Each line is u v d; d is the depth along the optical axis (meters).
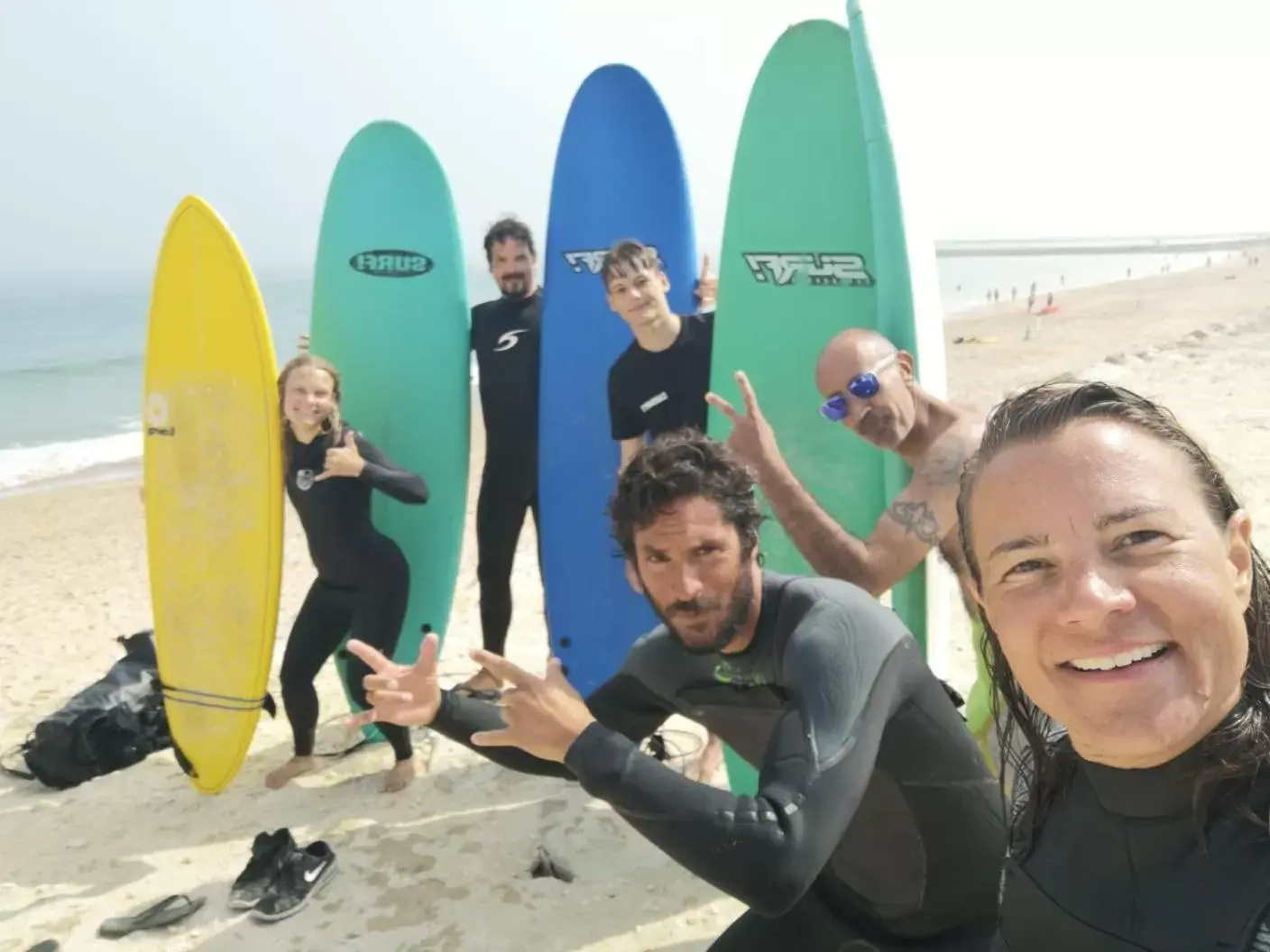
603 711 1.60
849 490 2.52
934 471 1.81
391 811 2.66
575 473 3.18
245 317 2.71
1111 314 19.00
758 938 1.52
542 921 2.17
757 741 1.49
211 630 2.80
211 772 2.78
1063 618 0.66
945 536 1.80
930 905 1.40
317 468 2.72
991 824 1.38
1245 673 0.71
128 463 10.10
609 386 2.89
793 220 2.61
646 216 3.15
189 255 2.77
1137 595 0.65
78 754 2.89
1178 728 0.65
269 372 2.70
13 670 3.94
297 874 2.31
